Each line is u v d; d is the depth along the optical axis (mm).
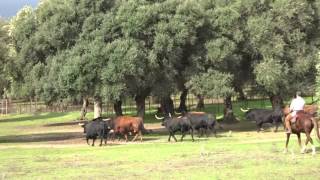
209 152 24719
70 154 26328
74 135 41125
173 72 38812
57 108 72312
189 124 32875
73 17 38812
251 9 41938
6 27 48250
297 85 41938
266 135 35375
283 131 38281
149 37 38094
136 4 38031
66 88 36406
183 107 51688
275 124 40438
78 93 36781
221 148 26391
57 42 38969
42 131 46156
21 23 42906
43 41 40594
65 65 37125
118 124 33719
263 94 44688
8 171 20453
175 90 41375
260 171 18328
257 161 20906
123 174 18625
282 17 41125
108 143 33031
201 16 39719
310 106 34094
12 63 42375
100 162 22484
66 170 20281
